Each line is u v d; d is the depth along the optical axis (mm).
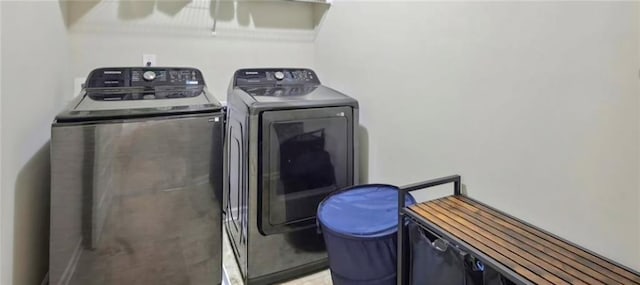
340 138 2037
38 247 1638
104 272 1536
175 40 2527
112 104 1618
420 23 1775
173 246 1651
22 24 1400
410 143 1900
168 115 1566
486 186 1492
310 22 2934
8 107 1277
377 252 1445
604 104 1086
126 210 1529
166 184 1587
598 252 1134
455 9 1570
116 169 1485
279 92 2160
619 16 1033
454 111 1615
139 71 2127
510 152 1381
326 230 1525
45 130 1719
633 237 1052
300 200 1948
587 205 1153
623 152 1054
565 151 1200
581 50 1130
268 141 1818
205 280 1761
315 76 2611
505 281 1022
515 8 1317
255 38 2771
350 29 2398
